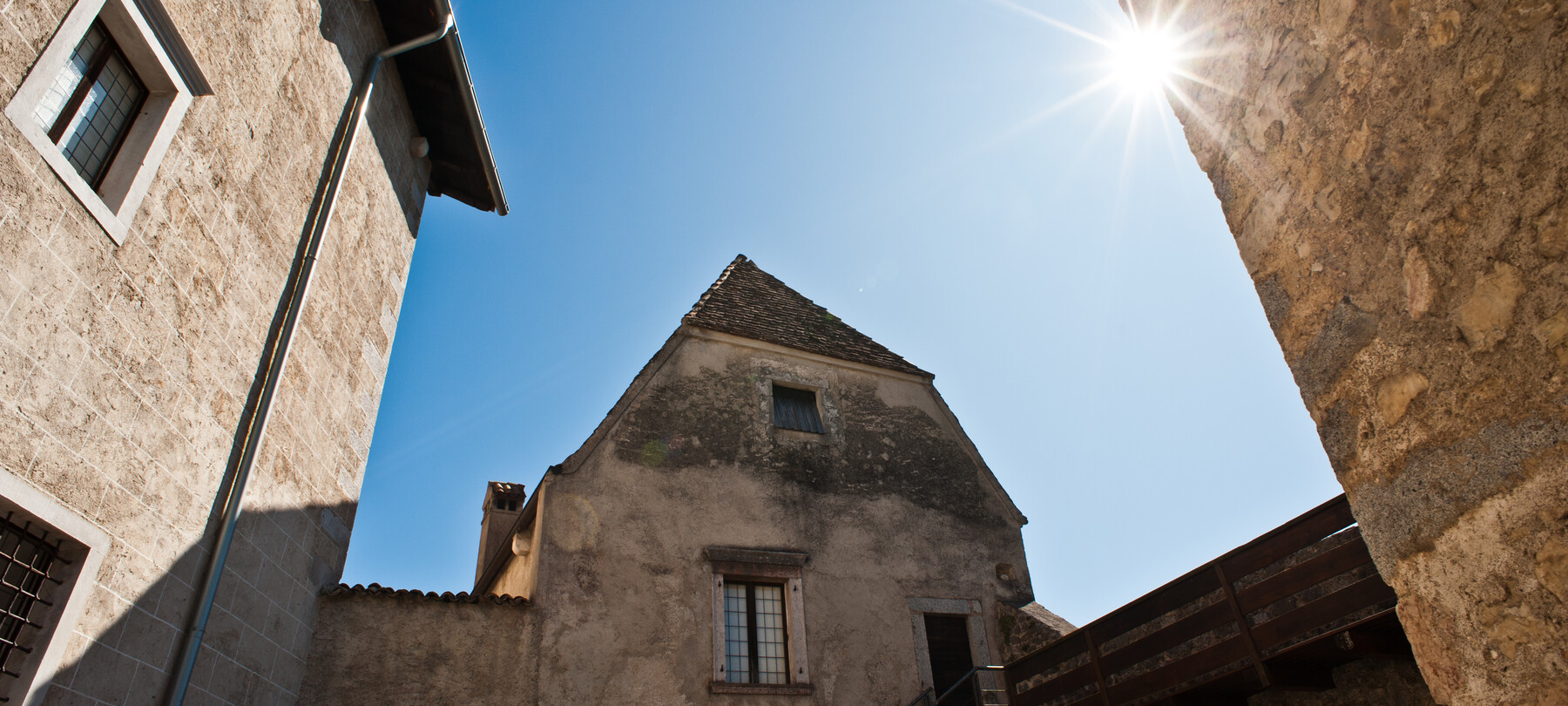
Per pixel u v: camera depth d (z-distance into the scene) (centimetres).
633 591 964
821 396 1227
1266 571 652
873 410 1249
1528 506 217
